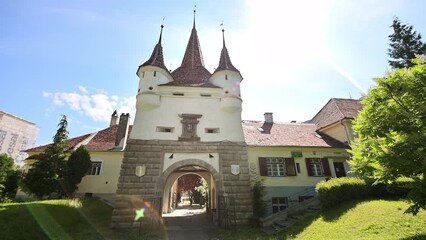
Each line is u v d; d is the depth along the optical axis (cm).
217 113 1856
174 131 1747
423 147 700
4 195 1908
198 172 2375
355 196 1377
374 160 843
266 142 2072
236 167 1681
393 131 784
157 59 1992
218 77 1991
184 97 1869
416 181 729
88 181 2248
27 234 1068
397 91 782
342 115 2212
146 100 1770
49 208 1409
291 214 1538
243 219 1554
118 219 1455
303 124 2597
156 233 1379
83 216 1559
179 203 4522
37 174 1934
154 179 1584
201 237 1311
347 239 907
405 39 2534
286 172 1956
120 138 2453
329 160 2066
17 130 5941
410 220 909
